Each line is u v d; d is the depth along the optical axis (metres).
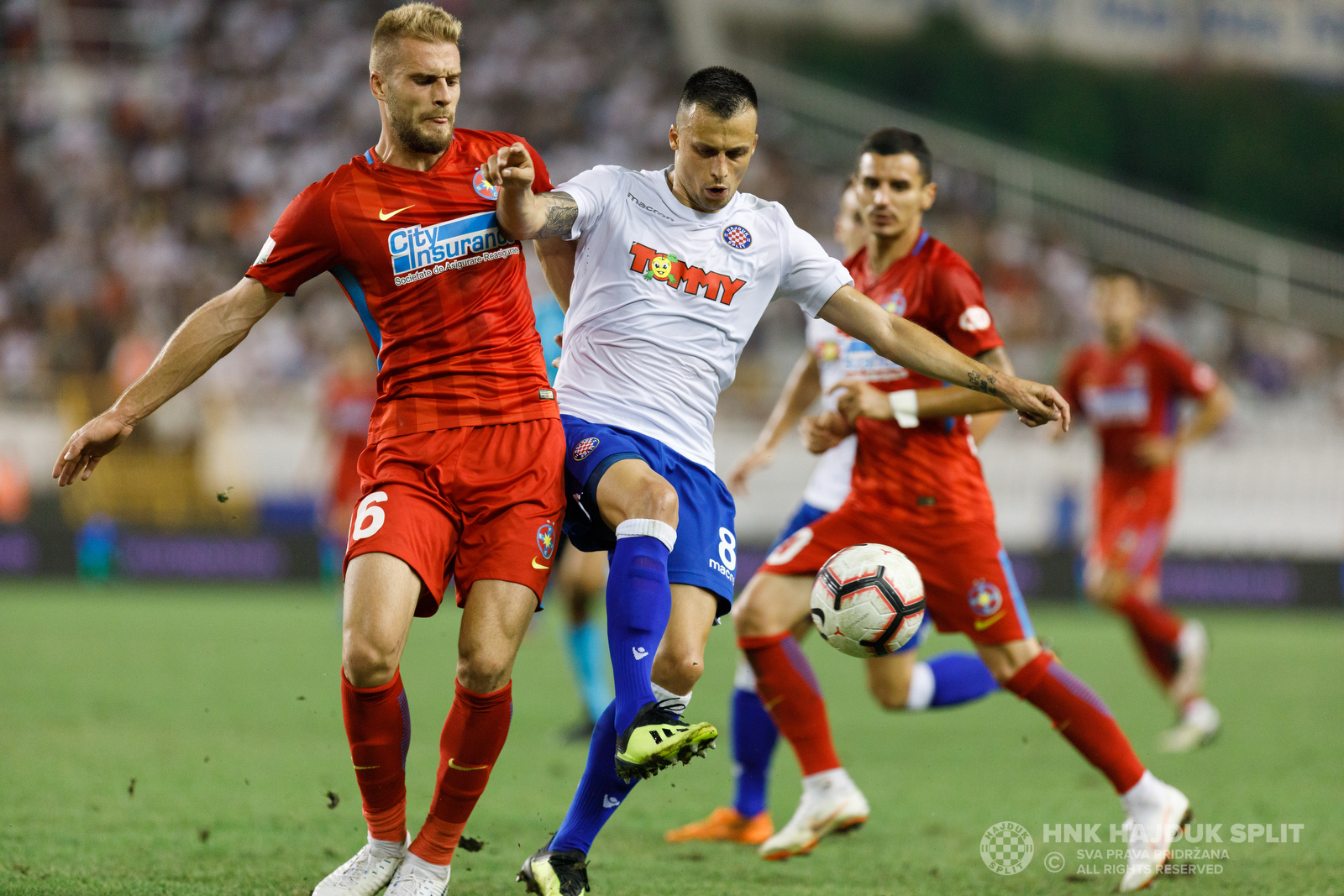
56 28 81.38
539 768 22.45
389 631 12.34
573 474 13.93
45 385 58.03
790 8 98.38
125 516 57.47
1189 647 27.39
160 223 74.75
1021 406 14.27
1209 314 84.06
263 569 57.38
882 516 17.52
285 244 13.10
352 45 83.44
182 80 81.31
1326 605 57.31
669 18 89.44
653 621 12.78
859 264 18.50
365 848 13.45
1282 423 64.94
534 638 46.16
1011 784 21.83
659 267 14.25
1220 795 20.86
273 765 21.47
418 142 13.07
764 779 18.08
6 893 13.62
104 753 22.03
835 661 40.91
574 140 84.12
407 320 13.27
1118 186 88.12
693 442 14.48
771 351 68.75
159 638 38.69
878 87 99.38
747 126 13.75
